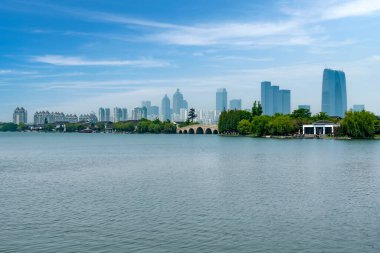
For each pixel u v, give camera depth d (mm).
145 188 78375
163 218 55219
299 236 47750
